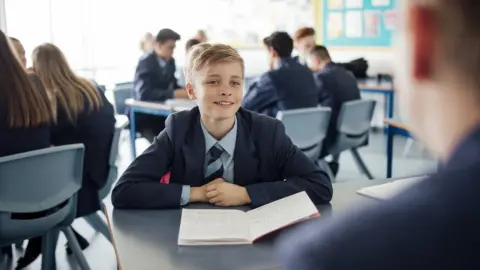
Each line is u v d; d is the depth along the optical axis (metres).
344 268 0.38
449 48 0.37
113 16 6.61
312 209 1.34
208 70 1.55
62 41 6.20
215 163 1.60
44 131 2.03
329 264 0.39
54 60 2.36
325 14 6.24
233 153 1.61
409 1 0.38
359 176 4.31
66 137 2.36
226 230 1.28
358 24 5.94
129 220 1.40
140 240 1.26
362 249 0.37
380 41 5.71
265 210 1.39
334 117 3.70
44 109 2.01
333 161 4.09
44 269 2.21
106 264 2.69
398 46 0.40
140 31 6.78
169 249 1.21
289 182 1.55
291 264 0.43
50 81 2.33
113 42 6.66
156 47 4.41
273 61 3.56
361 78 5.57
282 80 3.38
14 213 1.91
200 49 1.61
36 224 1.96
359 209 0.40
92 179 2.42
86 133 2.38
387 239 0.37
